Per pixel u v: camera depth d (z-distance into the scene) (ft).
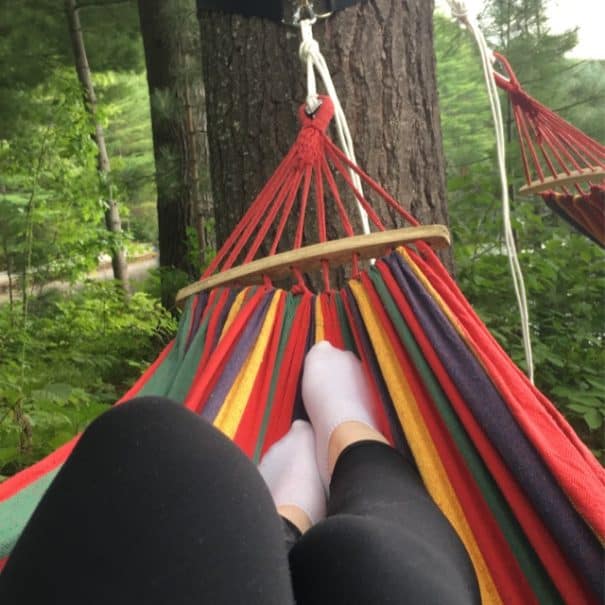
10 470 7.02
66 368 12.88
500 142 4.56
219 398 3.52
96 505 1.92
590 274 10.44
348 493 2.80
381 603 2.01
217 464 2.04
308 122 4.36
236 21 5.57
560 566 2.70
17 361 12.99
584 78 16.96
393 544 2.19
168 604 1.80
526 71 16.88
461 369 3.20
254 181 5.63
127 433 2.04
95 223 19.69
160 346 16.22
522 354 9.07
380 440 3.44
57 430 7.38
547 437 2.87
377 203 5.56
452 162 18.35
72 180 18.43
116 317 17.03
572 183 6.96
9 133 22.88
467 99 24.75
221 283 4.12
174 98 16.58
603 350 9.52
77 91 17.40
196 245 16.01
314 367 4.08
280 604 1.91
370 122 5.49
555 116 6.81
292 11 5.32
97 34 26.43
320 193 4.23
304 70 5.41
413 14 5.65
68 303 17.79
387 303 3.68
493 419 2.97
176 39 16.79
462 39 19.74
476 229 11.43
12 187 19.48
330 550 2.17
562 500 2.67
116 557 1.85
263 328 3.94
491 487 3.01
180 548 1.87
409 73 5.63
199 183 17.38
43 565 1.86
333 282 5.59
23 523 2.76
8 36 24.45
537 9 16.75
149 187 19.84
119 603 1.78
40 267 18.63
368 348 3.88
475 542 2.98
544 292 10.14
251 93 5.57
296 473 3.59
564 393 8.56
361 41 5.44
